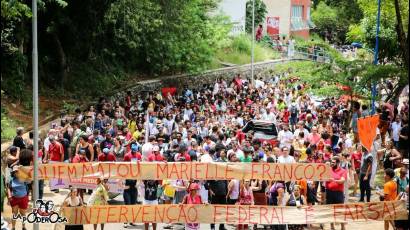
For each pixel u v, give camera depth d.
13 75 35.47
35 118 17.58
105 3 41.28
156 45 49.38
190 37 51.91
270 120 33.91
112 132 28.52
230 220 17.78
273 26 83.44
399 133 29.31
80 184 19.61
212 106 38.62
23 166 18.41
